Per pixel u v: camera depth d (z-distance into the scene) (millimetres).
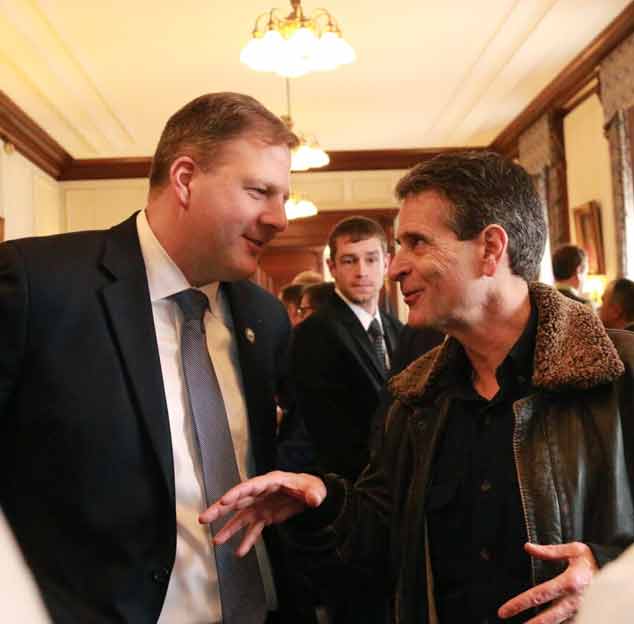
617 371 1106
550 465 1115
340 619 1589
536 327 1211
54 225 8344
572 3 4824
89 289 1304
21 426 1256
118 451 1252
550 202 6969
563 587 899
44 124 7074
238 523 1279
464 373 1303
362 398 2479
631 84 5129
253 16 4828
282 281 9297
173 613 1297
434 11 4914
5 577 352
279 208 1376
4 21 4781
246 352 1519
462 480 1228
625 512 1085
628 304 3486
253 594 1402
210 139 1314
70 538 1239
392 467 1363
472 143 8438
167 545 1258
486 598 1156
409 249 1239
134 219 1454
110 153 8203
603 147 5977
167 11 4723
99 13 4719
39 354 1248
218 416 1381
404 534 1265
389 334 2857
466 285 1200
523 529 1135
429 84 6410
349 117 7336
